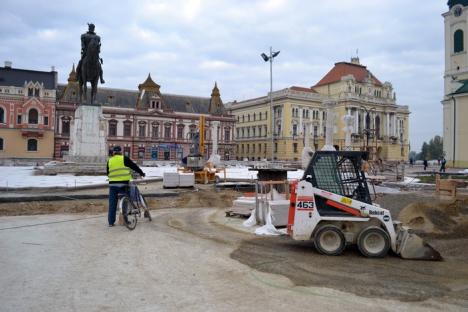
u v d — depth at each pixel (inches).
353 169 348.8
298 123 3678.6
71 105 2965.1
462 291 241.1
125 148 3233.3
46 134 2787.9
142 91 3420.3
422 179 1131.3
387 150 4001.0
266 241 377.7
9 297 216.5
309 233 333.4
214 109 3634.4
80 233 391.5
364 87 3954.2
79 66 1083.3
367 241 324.8
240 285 244.1
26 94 2726.4
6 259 291.7
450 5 2300.7
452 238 418.9
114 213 432.1
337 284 249.8
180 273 266.8
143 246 341.7
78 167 1014.4
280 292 232.4
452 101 2009.1
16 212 510.6
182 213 553.6
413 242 321.7
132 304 209.8
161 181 980.6
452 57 2267.5
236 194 750.5
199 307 206.8
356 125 3782.0
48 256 302.0
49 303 209.2
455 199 621.3
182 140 3427.7
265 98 3882.9
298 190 338.0
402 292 236.4
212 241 370.9
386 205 595.8
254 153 4060.0
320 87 4092.0
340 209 334.6
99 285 239.1
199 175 949.8
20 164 2041.1
